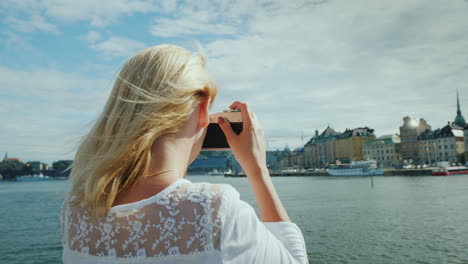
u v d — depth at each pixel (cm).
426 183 6581
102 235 79
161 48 90
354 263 1528
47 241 2127
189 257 75
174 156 84
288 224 90
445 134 11825
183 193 80
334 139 14900
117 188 79
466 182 6538
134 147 79
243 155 95
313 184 7444
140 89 83
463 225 2273
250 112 98
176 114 82
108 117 85
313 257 1631
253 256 77
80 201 85
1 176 19888
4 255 1812
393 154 12725
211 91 91
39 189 9262
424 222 2436
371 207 3309
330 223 2502
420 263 1512
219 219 77
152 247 76
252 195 4659
